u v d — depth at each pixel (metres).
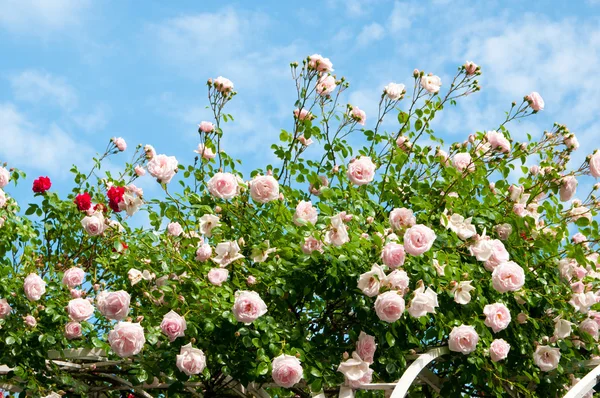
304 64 4.62
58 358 4.14
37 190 4.96
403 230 3.81
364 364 3.59
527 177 4.73
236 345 3.89
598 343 4.61
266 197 3.79
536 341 4.37
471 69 4.77
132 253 4.37
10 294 4.19
